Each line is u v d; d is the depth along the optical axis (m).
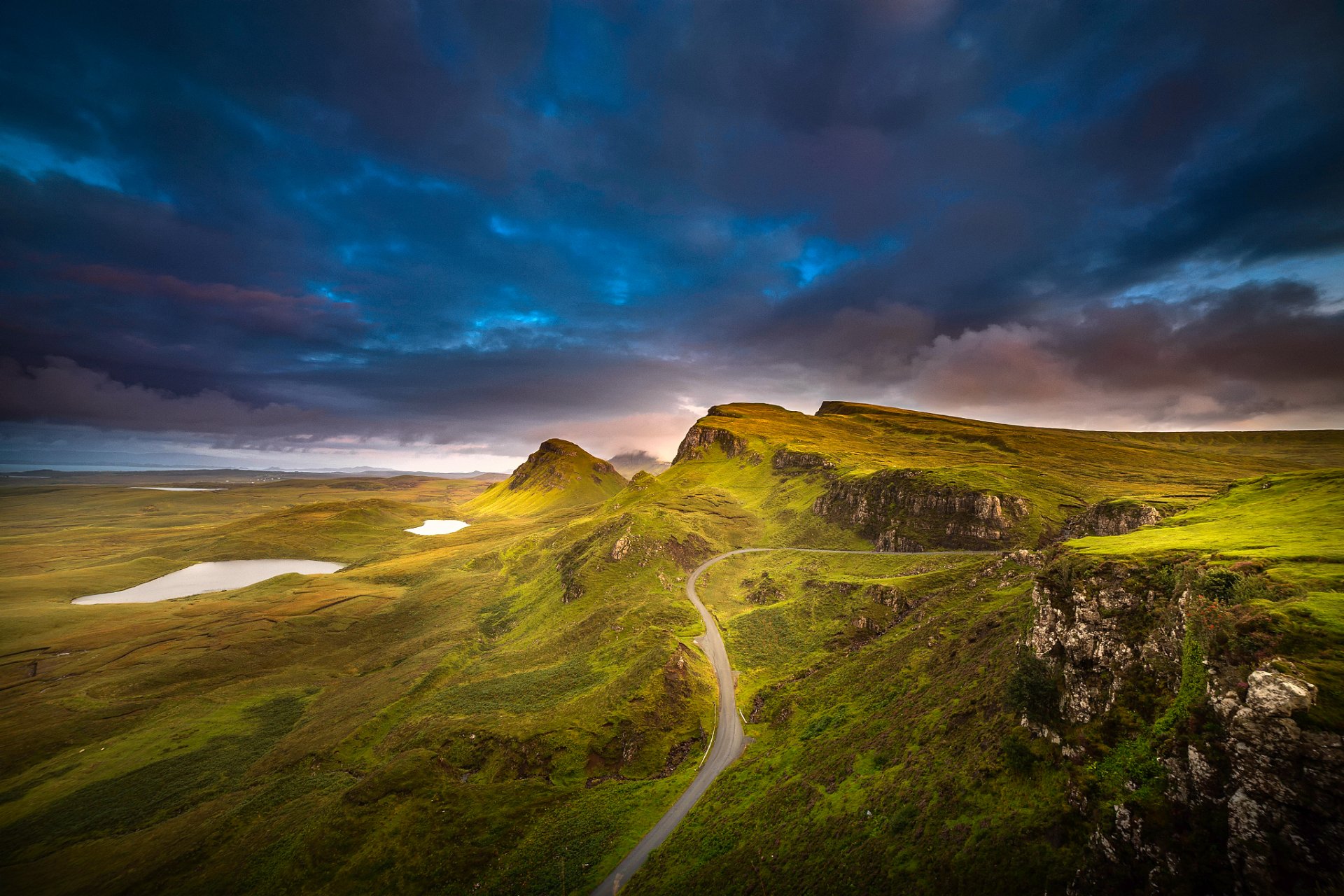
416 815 76.12
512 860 65.06
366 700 131.88
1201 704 29.23
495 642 162.88
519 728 91.00
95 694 148.25
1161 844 26.94
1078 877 29.38
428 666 144.62
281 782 99.19
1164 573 39.41
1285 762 23.36
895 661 77.19
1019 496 161.38
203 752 118.31
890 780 48.59
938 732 51.16
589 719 90.06
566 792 76.12
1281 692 24.33
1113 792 31.50
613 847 62.25
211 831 85.06
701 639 118.75
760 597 141.50
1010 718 43.62
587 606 158.88
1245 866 23.39
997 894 31.70
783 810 54.91
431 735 96.44
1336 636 25.75
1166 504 108.19
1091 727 36.53
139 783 107.50
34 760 120.75
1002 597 80.88
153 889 74.50
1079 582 43.38
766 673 101.38
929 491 172.25
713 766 75.31
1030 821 34.19
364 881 67.62
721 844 55.16
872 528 177.75
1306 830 22.08
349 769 100.12
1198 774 27.06
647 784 74.19
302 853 73.88
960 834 37.12
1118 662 37.84
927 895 34.75
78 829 94.94
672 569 170.50
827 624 113.81
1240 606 30.88
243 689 150.50
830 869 42.34
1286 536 42.44
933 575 112.56
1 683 160.75
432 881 65.12
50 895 77.75
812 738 69.25
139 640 186.00
